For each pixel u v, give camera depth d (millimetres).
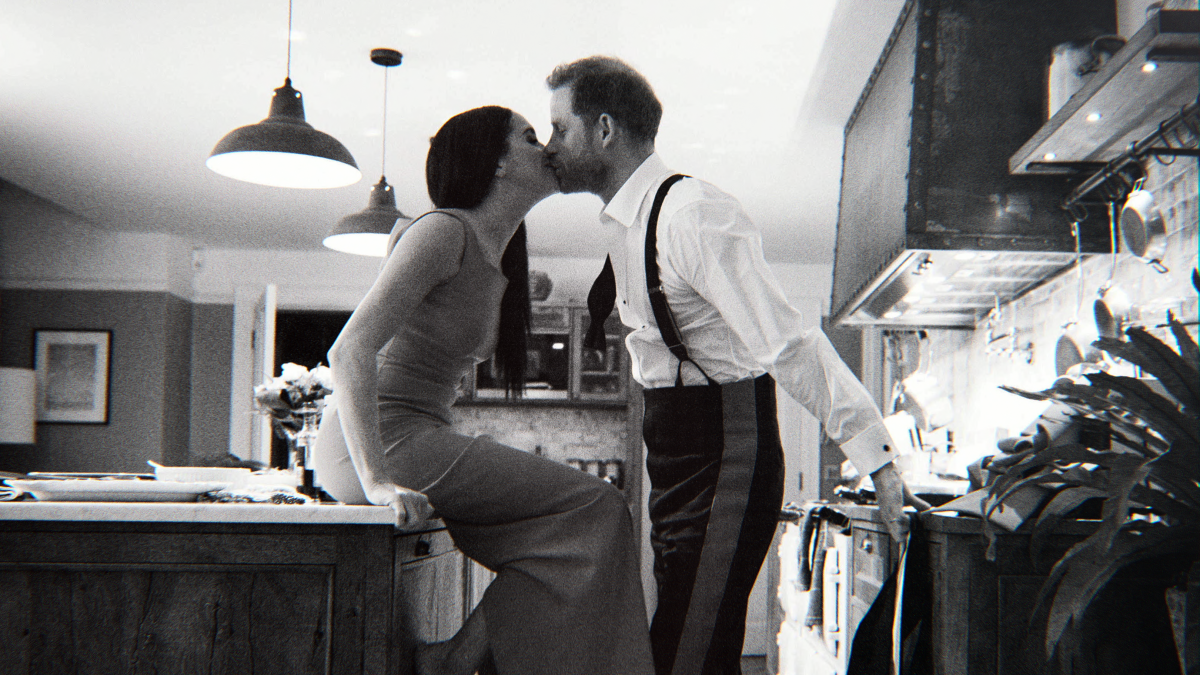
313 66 3551
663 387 1550
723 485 1470
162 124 4164
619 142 1563
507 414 6742
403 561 1483
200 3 3090
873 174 3256
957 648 1701
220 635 1368
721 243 1432
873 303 3568
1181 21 1644
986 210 2668
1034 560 1628
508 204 1628
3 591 1377
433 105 3918
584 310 6434
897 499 1480
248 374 6301
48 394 6086
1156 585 1621
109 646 1368
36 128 4219
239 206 5445
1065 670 1652
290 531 1378
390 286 1467
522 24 3189
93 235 6145
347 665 1359
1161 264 2301
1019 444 1902
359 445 1396
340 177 3016
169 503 1479
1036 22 2719
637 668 1448
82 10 3145
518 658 1480
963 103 2705
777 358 1416
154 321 6109
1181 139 2195
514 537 1527
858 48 3217
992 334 3549
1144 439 1541
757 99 3695
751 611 5805
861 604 2396
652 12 3051
